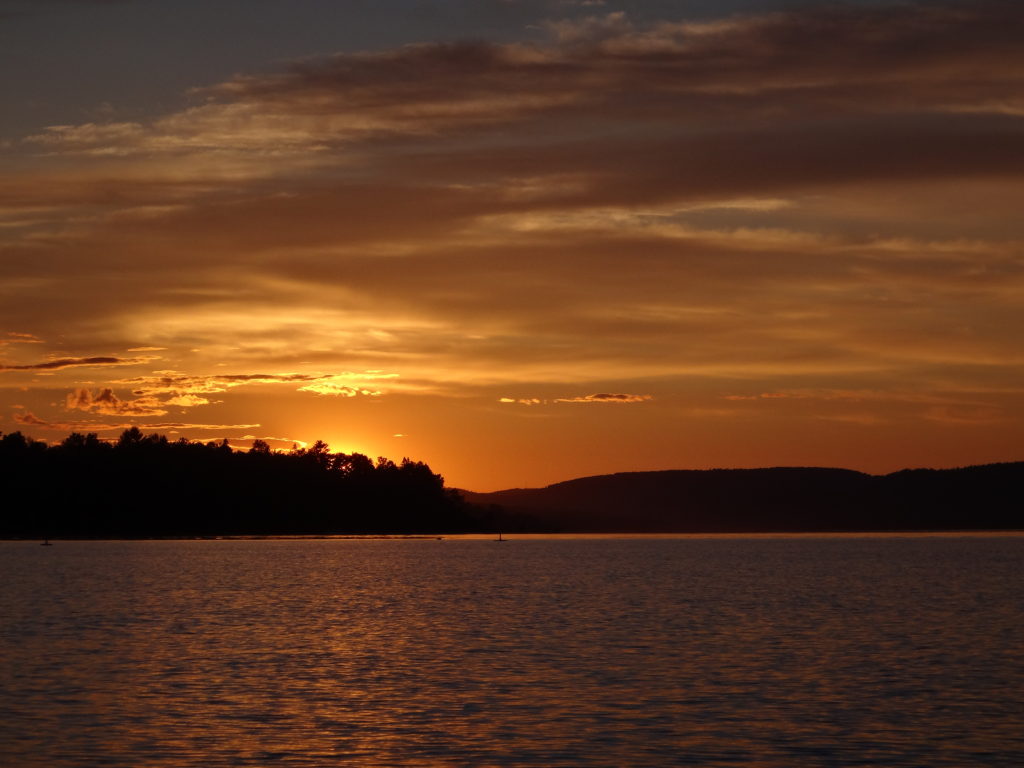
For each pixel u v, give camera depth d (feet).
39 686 146.20
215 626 230.68
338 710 129.39
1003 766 103.14
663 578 450.71
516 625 233.14
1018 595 328.90
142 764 103.86
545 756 107.14
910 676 154.30
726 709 129.59
